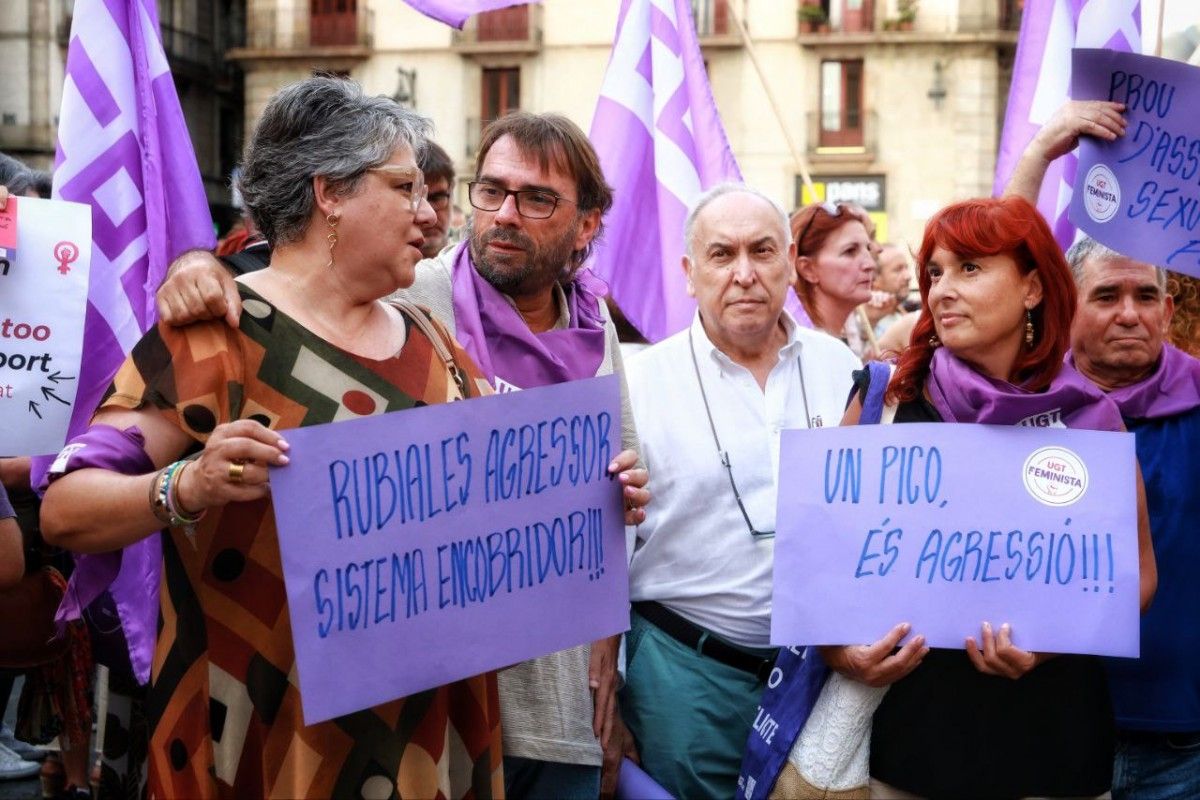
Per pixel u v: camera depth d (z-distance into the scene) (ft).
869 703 9.57
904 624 9.23
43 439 11.26
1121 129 11.19
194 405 7.69
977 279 9.44
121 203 13.25
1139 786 11.06
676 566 11.66
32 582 12.76
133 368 7.81
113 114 13.25
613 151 16.19
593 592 8.86
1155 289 11.12
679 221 16.16
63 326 11.28
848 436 9.50
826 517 9.45
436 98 107.14
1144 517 9.90
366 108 8.07
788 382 12.09
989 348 9.61
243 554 7.87
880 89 101.65
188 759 7.91
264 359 7.88
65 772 16.76
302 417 7.93
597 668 11.17
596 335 11.27
